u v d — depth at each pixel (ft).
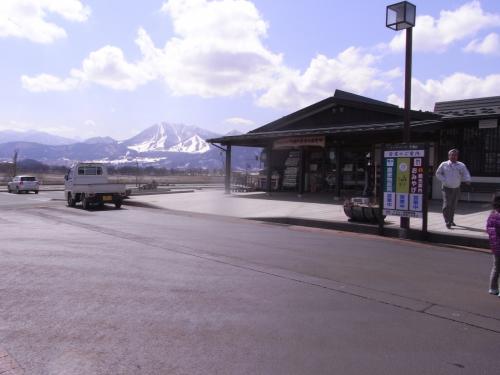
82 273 23.08
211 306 17.90
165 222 45.55
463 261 26.94
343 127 65.51
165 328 15.46
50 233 37.17
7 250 29.27
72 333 14.94
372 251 29.96
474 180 55.62
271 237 35.65
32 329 15.30
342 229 39.96
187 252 28.99
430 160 59.52
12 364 12.63
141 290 20.06
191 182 197.98
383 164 36.40
